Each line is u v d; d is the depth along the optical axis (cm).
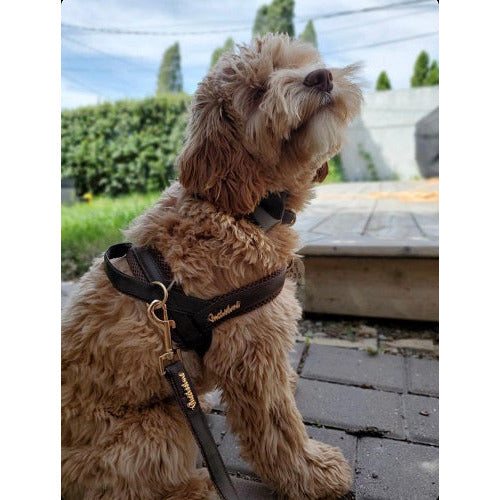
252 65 147
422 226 394
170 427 138
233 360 137
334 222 438
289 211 157
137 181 835
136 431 133
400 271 262
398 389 207
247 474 161
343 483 146
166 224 142
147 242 141
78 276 380
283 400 145
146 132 833
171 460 136
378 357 237
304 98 143
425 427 179
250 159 143
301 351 245
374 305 271
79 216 622
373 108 1373
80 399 134
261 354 138
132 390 133
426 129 1294
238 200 138
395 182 1202
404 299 264
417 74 1521
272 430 143
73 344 136
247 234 138
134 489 132
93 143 822
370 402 197
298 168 152
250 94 145
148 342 130
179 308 130
